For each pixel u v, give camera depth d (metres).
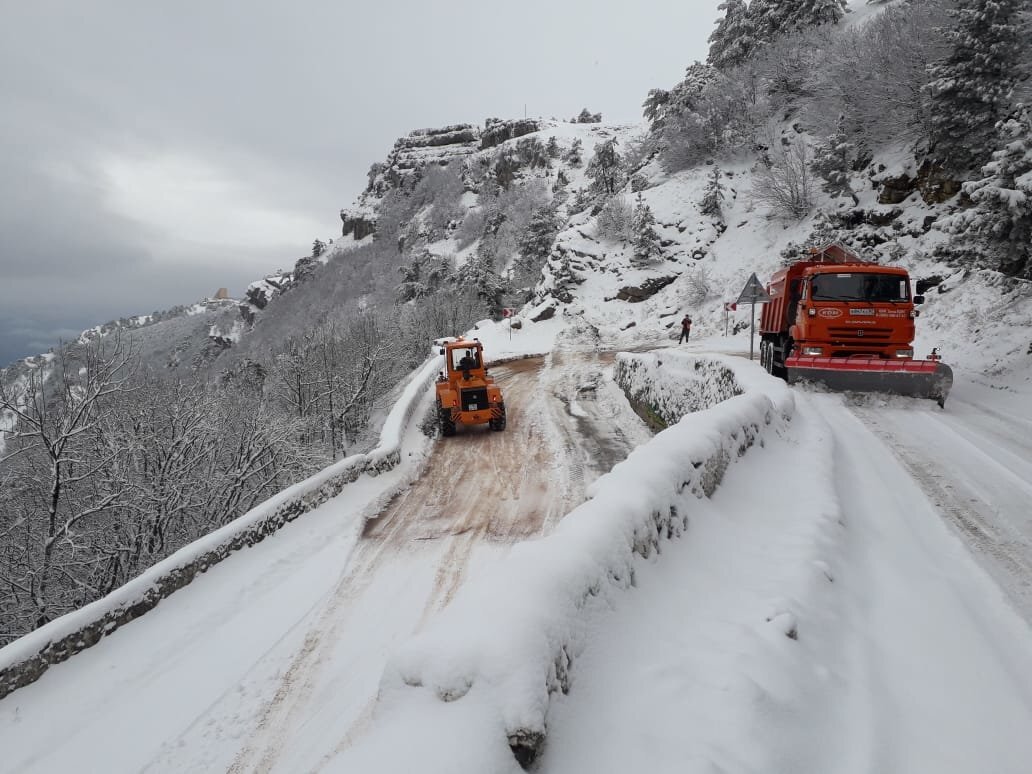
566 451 12.57
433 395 19.42
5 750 4.29
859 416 10.23
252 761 4.19
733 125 42.44
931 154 25.86
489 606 2.61
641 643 3.13
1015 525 5.44
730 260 35.03
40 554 11.73
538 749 2.22
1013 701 3.01
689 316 33.50
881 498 6.13
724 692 2.70
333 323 34.41
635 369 16.77
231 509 14.26
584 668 2.76
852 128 31.83
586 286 40.16
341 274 116.44
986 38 20.38
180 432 13.64
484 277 49.88
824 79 34.72
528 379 23.28
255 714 4.66
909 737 2.76
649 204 41.81
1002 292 17.08
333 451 22.70
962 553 4.84
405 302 65.56
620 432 14.03
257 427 15.42
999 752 2.66
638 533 3.77
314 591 6.68
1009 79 20.20
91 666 5.23
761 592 3.83
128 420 13.93
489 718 2.16
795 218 33.56
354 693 4.88
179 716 4.65
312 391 24.69
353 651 5.50
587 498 4.25
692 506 4.87
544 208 61.16
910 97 28.19
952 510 5.82
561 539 3.30
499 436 14.49
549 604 2.68
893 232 26.47
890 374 11.22
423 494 10.33
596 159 61.88
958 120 21.48
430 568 7.23
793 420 8.72
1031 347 14.05
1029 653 3.46
